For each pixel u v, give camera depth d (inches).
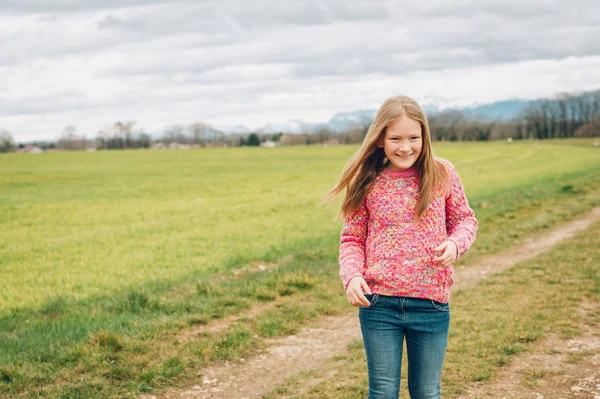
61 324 252.8
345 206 125.7
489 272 372.2
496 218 586.9
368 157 125.0
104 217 774.5
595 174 1094.4
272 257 417.1
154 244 513.3
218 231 580.7
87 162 2669.8
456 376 196.5
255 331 252.1
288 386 193.5
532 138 5556.1
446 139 5693.9
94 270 403.5
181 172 1863.9
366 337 120.3
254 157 3088.1
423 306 116.2
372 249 120.7
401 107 118.0
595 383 188.7
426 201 117.0
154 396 185.3
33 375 190.1
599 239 455.5
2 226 700.0
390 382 119.0
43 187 1343.5
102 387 185.3
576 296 294.5
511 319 258.5
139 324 247.0
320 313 283.7
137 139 5787.4
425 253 116.7
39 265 432.1
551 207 657.0
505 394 182.4
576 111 5502.0
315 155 3267.7
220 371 208.8
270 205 840.3
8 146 5147.6
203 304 283.1
